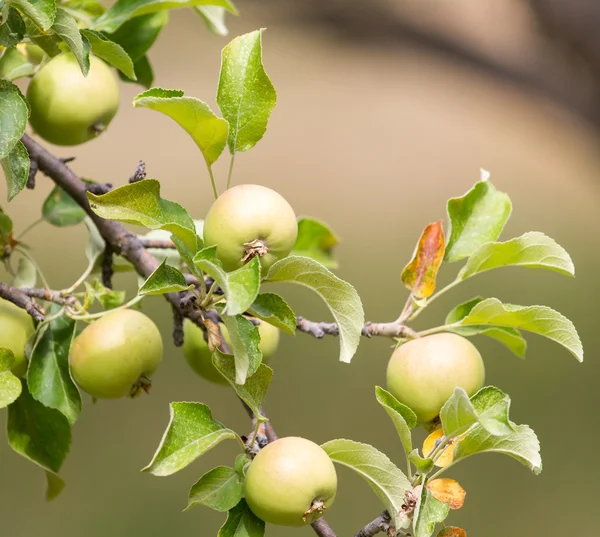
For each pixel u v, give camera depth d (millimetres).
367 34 4395
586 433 4234
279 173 6750
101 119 2600
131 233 2611
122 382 2564
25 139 2600
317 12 4336
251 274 2441
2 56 2605
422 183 6859
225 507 2473
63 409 2562
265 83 2504
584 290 5332
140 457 3686
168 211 2482
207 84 6496
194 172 6281
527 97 4508
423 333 2568
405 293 5078
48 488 2596
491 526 3742
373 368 4336
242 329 2473
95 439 3730
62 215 2654
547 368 4637
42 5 2477
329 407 4023
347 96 7371
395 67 7156
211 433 2477
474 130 7363
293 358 4285
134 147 6270
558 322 2535
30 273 2627
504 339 2576
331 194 6652
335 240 2713
